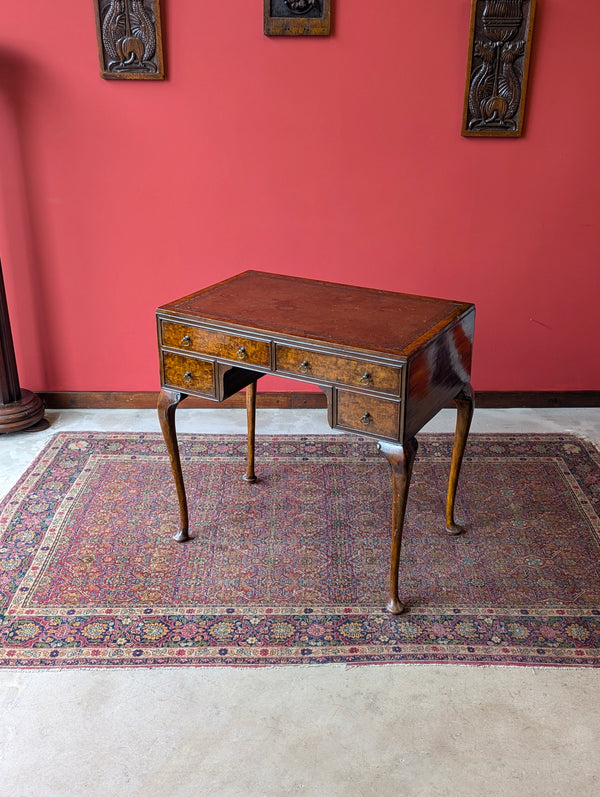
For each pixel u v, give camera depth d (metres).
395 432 2.36
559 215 3.70
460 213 3.71
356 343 2.36
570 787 2.00
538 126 3.55
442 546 2.93
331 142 3.60
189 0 3.38
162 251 3.80
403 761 2.08
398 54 3.45
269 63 3.48
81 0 3.39
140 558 2.88
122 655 2.43
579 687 2.31
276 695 2.29
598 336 3.91
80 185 3.68
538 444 3.64
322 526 3.06
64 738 2.15
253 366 2.56
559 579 2.75
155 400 4.06
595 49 3.42
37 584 2.74
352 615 2.59
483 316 3.89
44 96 3.54
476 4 3.31
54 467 3.47
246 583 2.75
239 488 3.31
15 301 3.89
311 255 3.81
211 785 2.01
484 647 2.46
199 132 3.59
